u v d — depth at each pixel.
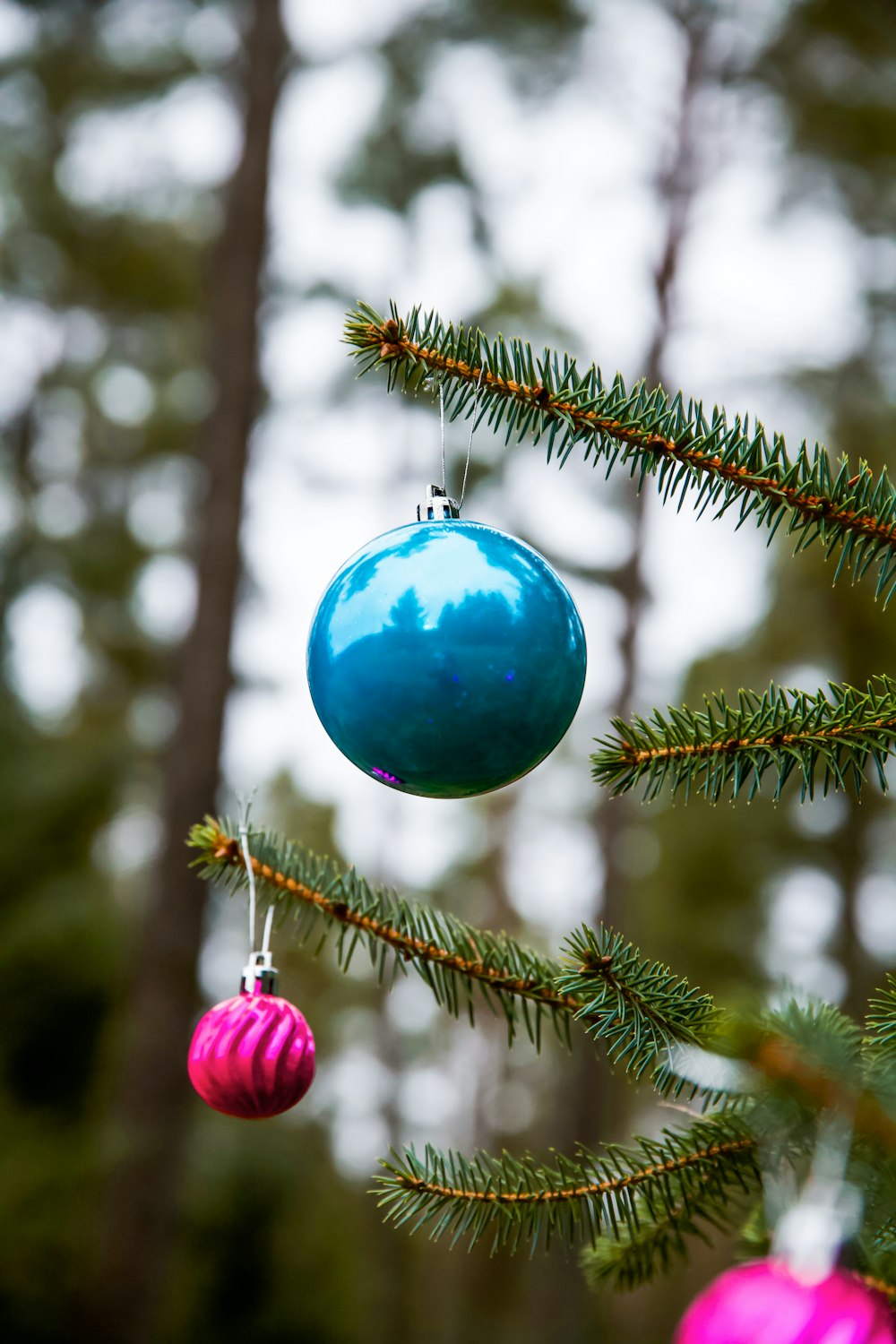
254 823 1.35
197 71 8.04
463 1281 13.27
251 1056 1.21
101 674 9.97
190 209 9.38
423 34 8.01
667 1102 1.22
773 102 8.07
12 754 7.39
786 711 1.19
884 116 7.48
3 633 9.41
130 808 8.98
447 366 1.19
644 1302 9.42
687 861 9.38
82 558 9.75
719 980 9.00
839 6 7.20
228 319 6.91
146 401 10.48
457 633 1.18
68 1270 5.89
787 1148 0.91
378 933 1.30
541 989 1.29
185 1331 6.67
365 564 1.25
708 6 8.02
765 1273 0.71
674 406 1.22
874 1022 1.08
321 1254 7.59
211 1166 7.29
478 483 8.46
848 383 7.94
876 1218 0.90
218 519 6.77
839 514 1.21
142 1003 6.25
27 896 6.90
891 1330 0.69
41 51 8.21
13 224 9.29
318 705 1.28
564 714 1.25
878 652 8.34
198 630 6.68
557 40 7.96
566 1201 1.19
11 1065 6.50
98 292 9.73
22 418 10.24
